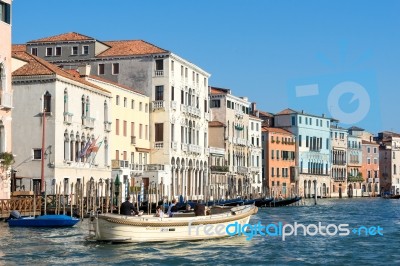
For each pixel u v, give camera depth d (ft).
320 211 232.32
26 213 143.02
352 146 450.71
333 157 425.69
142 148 231.09
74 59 241.35
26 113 173.06
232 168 309.01
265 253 97.71
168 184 235.61
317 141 399.03
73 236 114.62
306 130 388.78
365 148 467.93
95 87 193.57
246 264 88.48
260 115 385.09
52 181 170.30
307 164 390.42
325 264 89.45
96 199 159.53
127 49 242.17
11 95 151.43
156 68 238.48
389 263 90.58
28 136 172.65
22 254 94.02
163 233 104.68
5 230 124.36
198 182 269.23
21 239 110.32
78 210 150.92
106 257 92.02
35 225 129.80
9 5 151.53
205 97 278.26
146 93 239.09
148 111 238.48
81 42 241.14
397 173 501.15
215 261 90.22
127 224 102.17
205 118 277.64
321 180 406.41
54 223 129.49
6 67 150.41
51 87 172.45
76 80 182.70
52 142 171.63
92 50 240.73
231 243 106.83
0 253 94.73
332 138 424.46
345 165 440.04
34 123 172.55
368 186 467.52
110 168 202.18
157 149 238.27
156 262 88.84
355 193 451.53
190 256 93.71
